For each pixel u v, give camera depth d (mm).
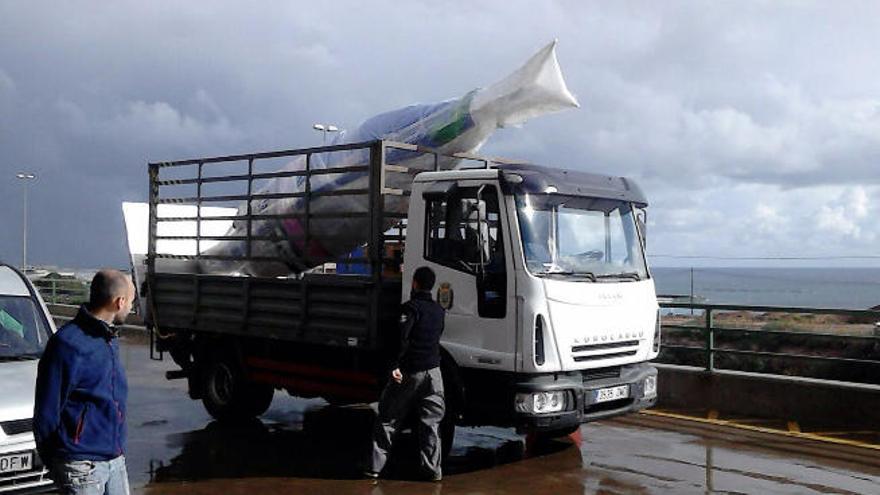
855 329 14359
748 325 15742
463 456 8398
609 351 7652
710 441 9016
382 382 8344
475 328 7387
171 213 10641
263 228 9570
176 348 10570
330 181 8867
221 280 9648
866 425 9430
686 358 13430
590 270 7695
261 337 9102
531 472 7750
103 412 4152
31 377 6180
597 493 7047
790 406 10016
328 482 7371
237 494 6996
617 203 8180
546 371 7113
